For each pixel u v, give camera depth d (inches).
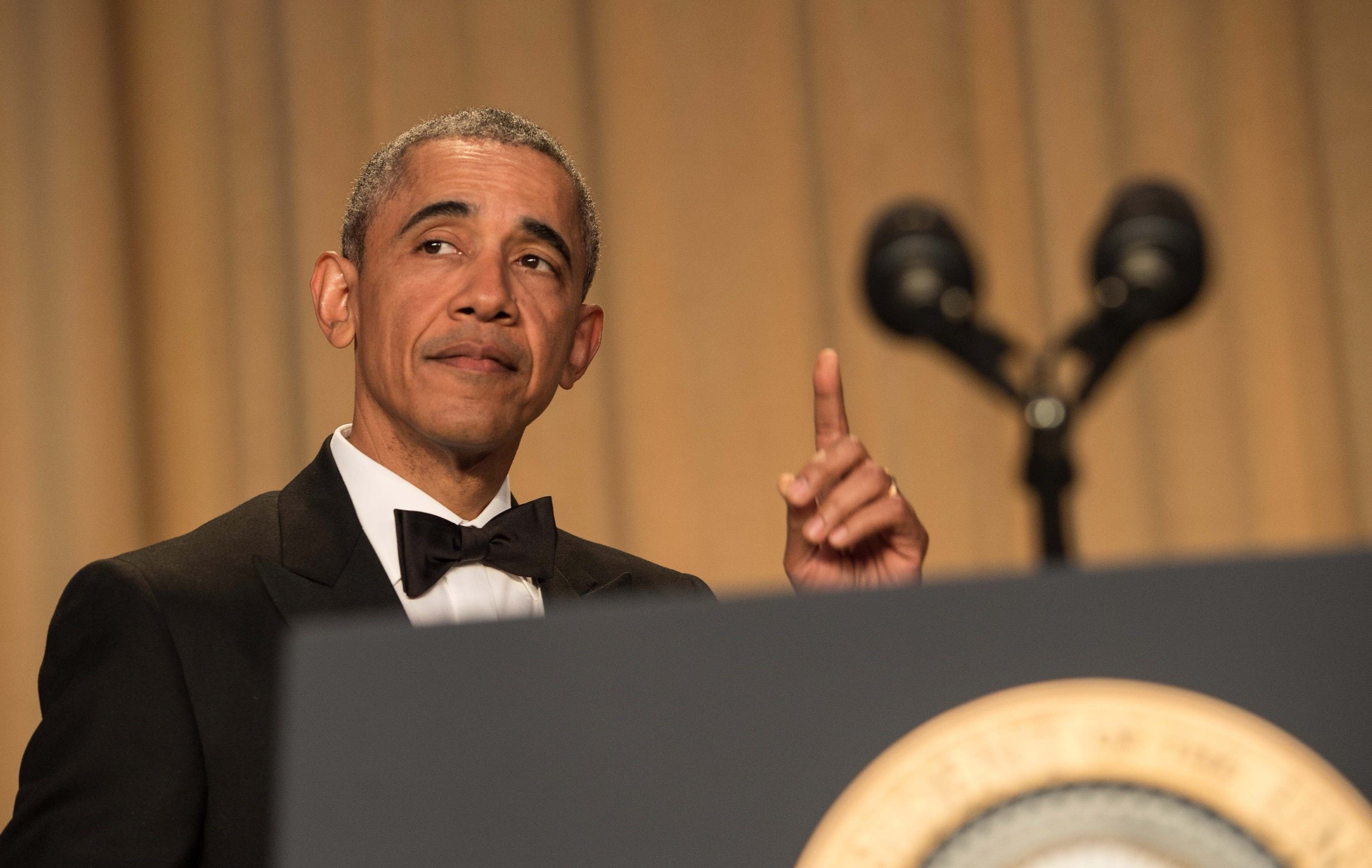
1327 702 66.9
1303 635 68.1
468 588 185.0
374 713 68.0
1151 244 221.9
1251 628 68.2
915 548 182.9
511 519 184.2
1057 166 454.9
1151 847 65.0
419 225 179.3
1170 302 221.0
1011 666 68.2
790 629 69.4
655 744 67.9
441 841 66.5
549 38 433.7
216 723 152.2
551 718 68.3
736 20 446.0
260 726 153.2
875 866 65.6
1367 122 466.9
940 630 68.9
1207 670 67.7
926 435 434.9
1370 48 469.7
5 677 385.1
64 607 161.3
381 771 67.2
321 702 68.0
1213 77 465.1
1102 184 456.1
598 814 66.9
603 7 439.5
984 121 455.2
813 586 181.8
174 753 148.5
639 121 438.3
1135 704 67.0
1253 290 460.8
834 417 173.3
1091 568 69.6
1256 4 468.1
